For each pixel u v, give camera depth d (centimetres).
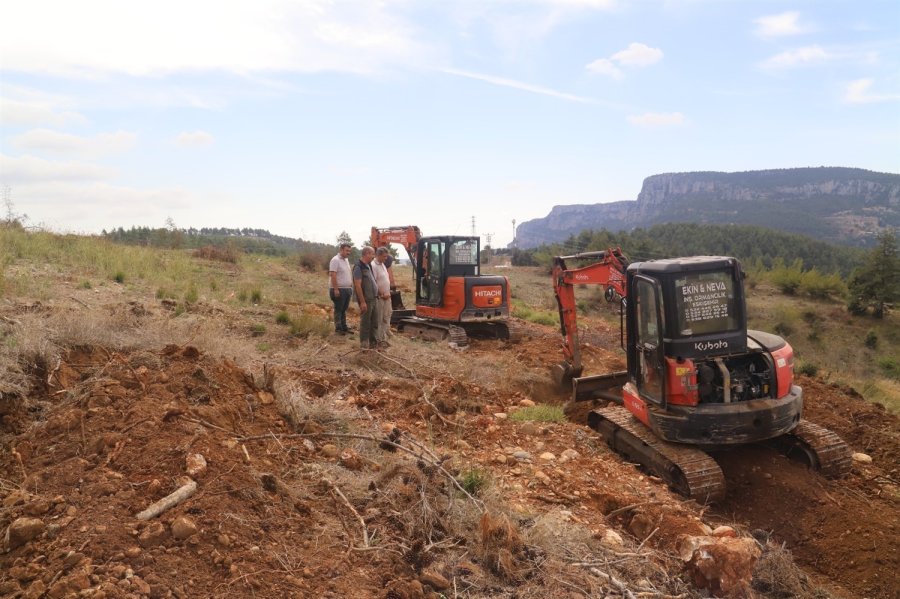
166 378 541
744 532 576
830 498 661
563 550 447
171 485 384
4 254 1200
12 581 293
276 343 1014
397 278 3253
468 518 455
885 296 4584
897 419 956
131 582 298
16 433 448
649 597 413
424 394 823
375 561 377
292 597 321
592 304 3431
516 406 909
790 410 684
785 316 4394
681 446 685
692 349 675
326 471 479
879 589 543
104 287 1156
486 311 1372
